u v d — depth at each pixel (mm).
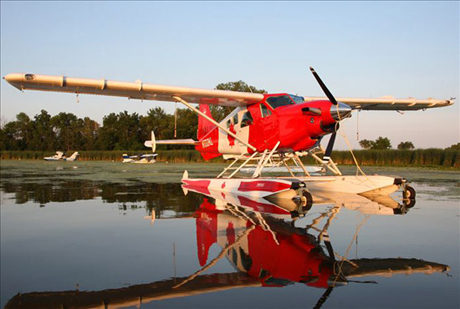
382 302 1853
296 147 7609
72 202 6000
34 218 4512
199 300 1905
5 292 2039
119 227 3916
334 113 6699
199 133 12430
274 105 7953
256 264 2533
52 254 2848
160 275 2322
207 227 3877
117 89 7066
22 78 6164
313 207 5508
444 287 2062
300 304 1833
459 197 6633
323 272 2344
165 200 6320
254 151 8570
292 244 3090
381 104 9586
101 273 2371
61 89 6883
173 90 7434
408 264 2502
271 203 6059
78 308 1807
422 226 3893
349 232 3590
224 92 7809
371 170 15070
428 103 9719
